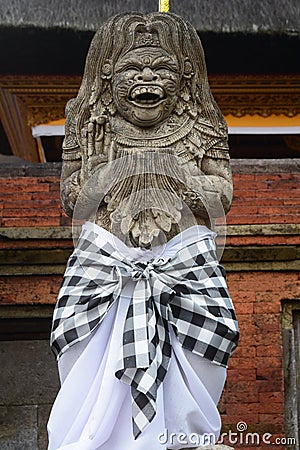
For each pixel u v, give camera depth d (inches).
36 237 272.2
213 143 178.1
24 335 271.4
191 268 163.3
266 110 409.7
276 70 395.9
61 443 156.3
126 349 155.4
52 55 387.5
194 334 158.2
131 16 180.9
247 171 286.2
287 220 280.7
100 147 176.6
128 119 176.4
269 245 274.2
